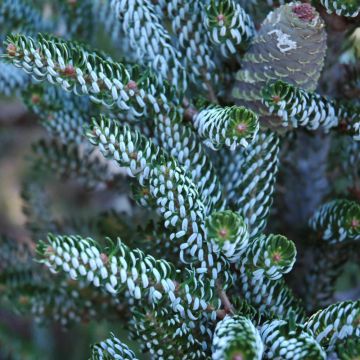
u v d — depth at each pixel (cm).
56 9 60
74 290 57
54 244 46
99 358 48
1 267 61
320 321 46
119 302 54
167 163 47
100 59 48
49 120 56
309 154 58
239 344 43
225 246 45
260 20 53
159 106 50
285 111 48
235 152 52
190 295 46
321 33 48
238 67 52
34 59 47
